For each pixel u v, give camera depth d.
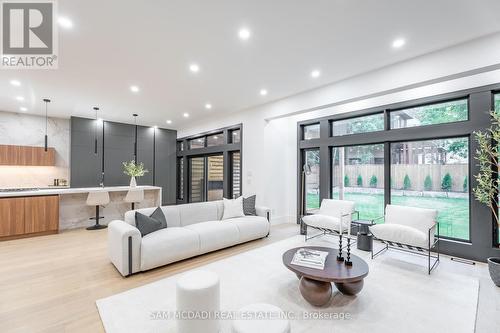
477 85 3.47
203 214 4.53
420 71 3.43
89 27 2.72
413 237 3.28
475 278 2.96
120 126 7.71
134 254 3.05
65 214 5.35
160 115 6.90
